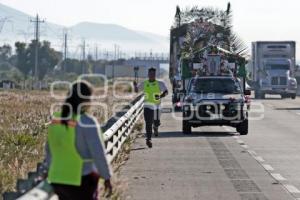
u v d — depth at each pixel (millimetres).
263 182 28031
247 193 25312
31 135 40656
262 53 129625
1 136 40062
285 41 128875
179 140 46156
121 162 32656
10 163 28281
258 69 130125
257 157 36625
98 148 14219
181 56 86625
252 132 53250
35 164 27438
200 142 44812
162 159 35469
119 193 22688
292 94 128500
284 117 72375
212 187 26734
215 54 75312
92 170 14344
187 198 24250
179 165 33188
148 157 36281
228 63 75188
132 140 43438
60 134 14258
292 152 39062
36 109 76438
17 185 16438
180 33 93875
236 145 43000
